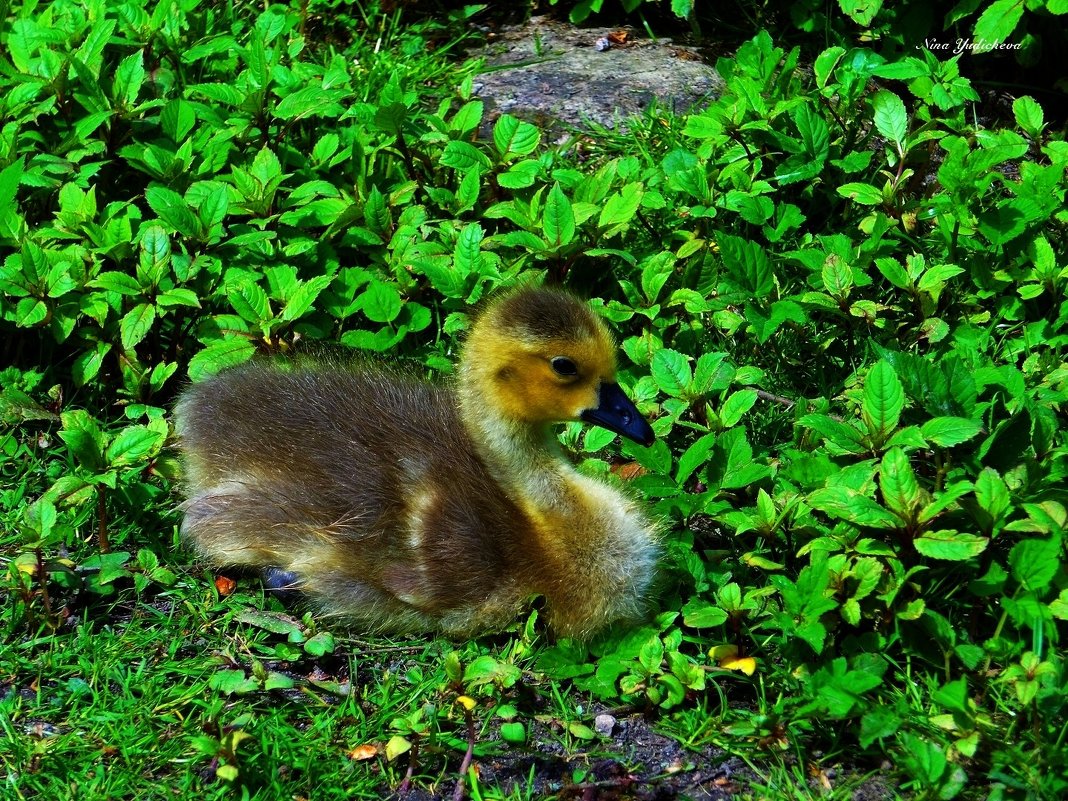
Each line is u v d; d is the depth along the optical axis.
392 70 2.02
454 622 1.71
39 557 1.70
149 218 1.88
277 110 1.88
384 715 1.67
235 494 1.73
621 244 1.88
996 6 1.97
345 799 1.64
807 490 1.72
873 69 1.94
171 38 1.95
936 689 1.66
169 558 1.74
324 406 1.74
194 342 1.83
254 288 1.79
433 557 1.70
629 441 1.75
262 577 1.73
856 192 1.86
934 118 1.96
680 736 1.66
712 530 1.75
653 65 2.06
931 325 1.81
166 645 1.70
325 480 1.72
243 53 1.92
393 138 1.90
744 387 1.81
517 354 1.70
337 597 1.71
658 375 1.76
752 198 1.86
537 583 1.70
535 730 1.67
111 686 1.69
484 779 1.65
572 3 2.12
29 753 1.65
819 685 1.65
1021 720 1.65
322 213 1.85
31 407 1.77
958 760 1.64
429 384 1.76
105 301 1.80
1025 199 1.84
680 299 1.82
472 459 1.72
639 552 1.70
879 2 1.99
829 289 1.81
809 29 2.06
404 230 1.84
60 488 1.71
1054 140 1.97
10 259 1.79
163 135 1.89
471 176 1.87
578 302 1.71
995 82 2.05
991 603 1.69
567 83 2.04
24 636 1.70
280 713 1.67
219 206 1.81
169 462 1.75
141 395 1.79
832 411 1.80
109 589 1.71
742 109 1.90
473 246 1.82
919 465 1.76
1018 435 1.71
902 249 1.88
